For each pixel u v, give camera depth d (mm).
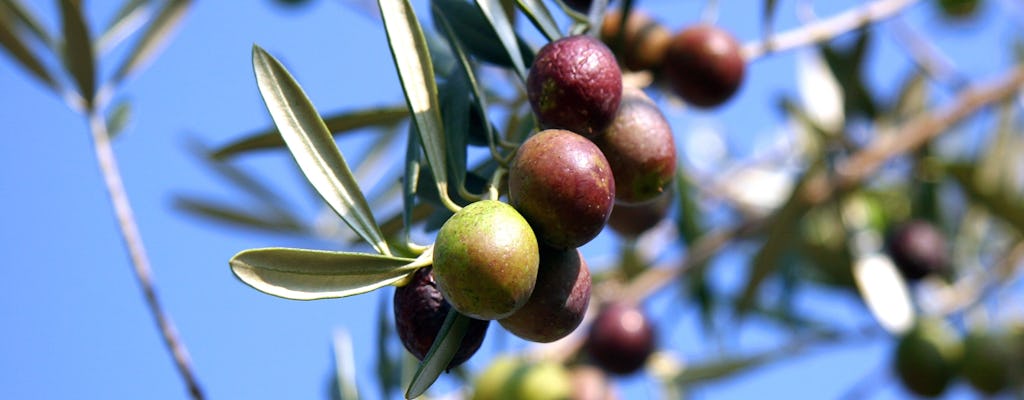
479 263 321
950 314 744
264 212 619
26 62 492
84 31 489
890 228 732
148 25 524
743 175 803
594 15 378
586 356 661
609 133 368
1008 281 757
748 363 688
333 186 339
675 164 374
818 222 734
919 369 721
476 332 341
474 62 398
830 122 727
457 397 603
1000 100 724
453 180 376
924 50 721
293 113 339
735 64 494
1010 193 750
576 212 334
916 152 744
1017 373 730
